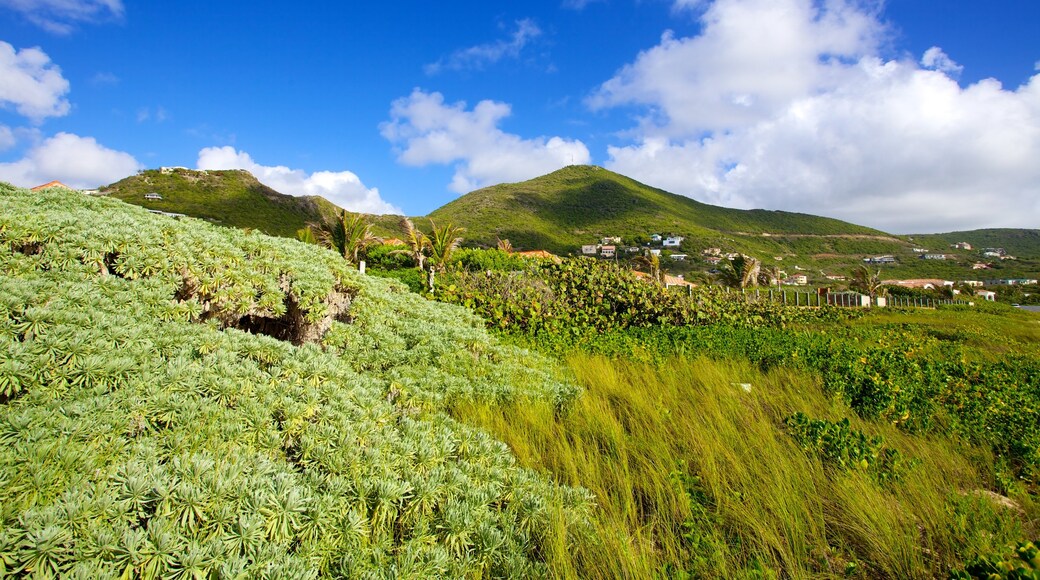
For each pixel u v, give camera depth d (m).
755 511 3.26
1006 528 3.13
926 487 3.68
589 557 2.90
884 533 3.07
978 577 2.59
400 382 5.04
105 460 2.70
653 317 12.80
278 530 2.49
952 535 3.12
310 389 3.93
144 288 4.74
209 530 2.36
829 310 21.06
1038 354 11.13
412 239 26.98
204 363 3.90
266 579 2.19
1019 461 4.49
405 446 3.55
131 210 7.41
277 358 4.43
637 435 4.70
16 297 3.60
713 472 3.81
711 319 13.22
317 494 2.81
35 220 4.72
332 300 6.83
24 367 3.03
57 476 2.39
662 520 3.32
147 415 3.11
